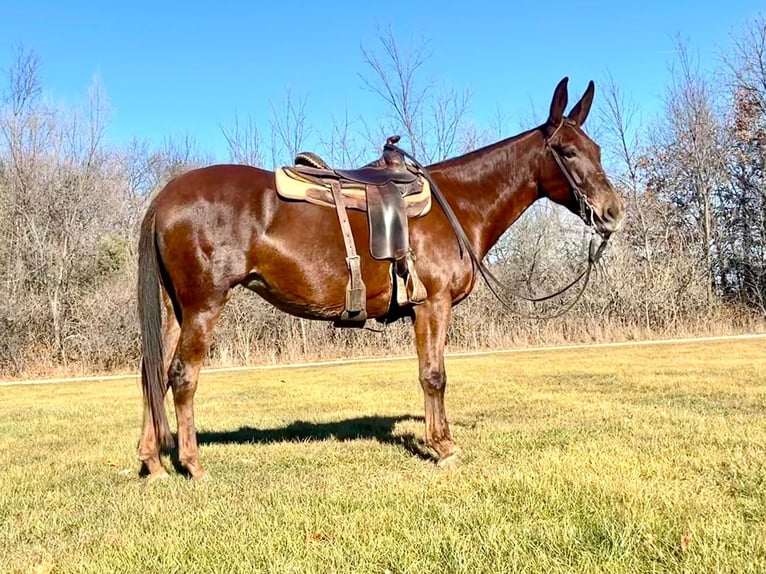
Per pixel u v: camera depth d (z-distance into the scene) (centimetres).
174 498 370
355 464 449
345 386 1076
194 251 387
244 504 350
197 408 827
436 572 250
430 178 451
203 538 294
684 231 2417
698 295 2188
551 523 292
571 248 2289
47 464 486
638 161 2550
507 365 1322
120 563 269
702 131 2431
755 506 315
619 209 454
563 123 468
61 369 1731
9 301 1738
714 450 433
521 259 2250
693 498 320
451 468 415
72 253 1961
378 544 275
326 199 405
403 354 1962
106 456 513
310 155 427
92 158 2173
